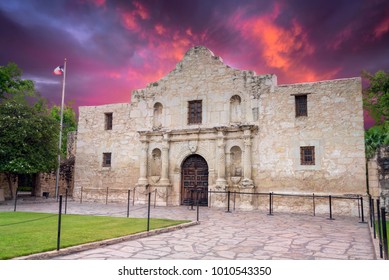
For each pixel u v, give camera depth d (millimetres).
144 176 22297
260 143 19359
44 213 15352
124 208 19047
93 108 25406
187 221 12781
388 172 15789
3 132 21688
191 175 21531
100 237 8836
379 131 26672
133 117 23719
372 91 24875
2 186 24812
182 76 22219
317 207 17562
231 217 15133
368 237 10156
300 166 18281
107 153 24531
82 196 24672
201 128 20703
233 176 20062
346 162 17344
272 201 18578
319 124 18141
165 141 21844
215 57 21359
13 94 30422
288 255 7617
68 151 29984
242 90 20250
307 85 18703
